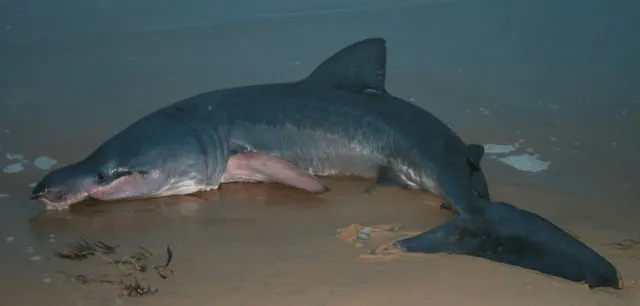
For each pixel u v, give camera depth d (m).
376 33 9.80
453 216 5.84
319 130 6.50
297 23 10.13
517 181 6.37
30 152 6.91
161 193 6.20
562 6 10.48
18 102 7.96
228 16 10.34
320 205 6.07
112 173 6.03
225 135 6.39
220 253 5.34
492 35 9.70
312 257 5.25
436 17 10.26
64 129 7.39
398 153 6.29
